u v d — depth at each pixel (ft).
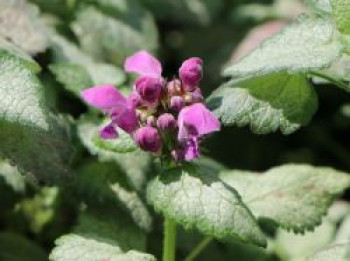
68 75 1.10
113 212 1.02
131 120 0.85
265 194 1.01
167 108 0.85
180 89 0.85
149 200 0.85
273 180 1.03
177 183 0.84
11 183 1.04
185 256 1.13
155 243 1.07
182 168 0.85
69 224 1.17
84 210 1.02
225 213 0.82
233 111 0.91
